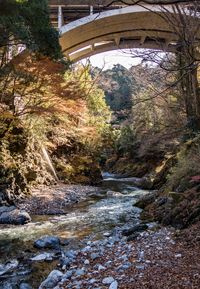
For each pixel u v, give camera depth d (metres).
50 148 17.14
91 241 6.82
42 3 10.52
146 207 9.77
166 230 7.00
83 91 13.66
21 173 11.58
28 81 11.17
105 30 20.58
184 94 10.91
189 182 8.23
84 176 18.84
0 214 8.98
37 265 5.47
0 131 11.64
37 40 10.63
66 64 12.74
